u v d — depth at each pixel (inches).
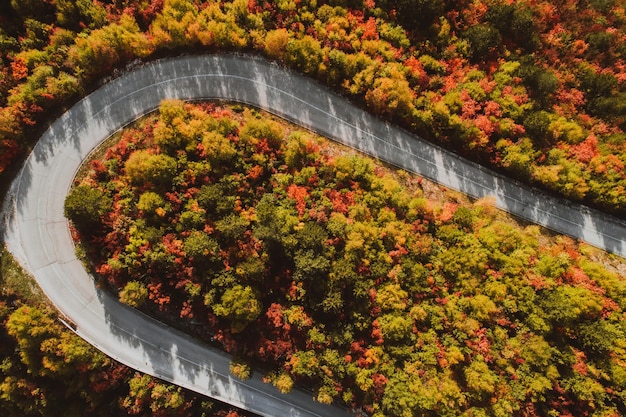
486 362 2395.4
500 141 2679.6
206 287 2282.2
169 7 2374.5
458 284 2474.2
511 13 2755.9
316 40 2522.1
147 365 2511.1
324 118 2711.6
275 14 2522.1
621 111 2824.8
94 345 2454.5
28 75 2327.8
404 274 2391.7
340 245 2367.1
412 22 2726.4
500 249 2527.1
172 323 2516.0
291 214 2354.8
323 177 2480.3
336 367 2319.1
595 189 2709.2
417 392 2283.5
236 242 2288.4
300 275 2266.2
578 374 2432.3
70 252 2452.0
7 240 2420.0
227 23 2437.3
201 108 2502.5
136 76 2546.8
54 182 2450.8
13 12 2354.8
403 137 2765.7
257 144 2388.0
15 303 2380.7
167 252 2230.6
